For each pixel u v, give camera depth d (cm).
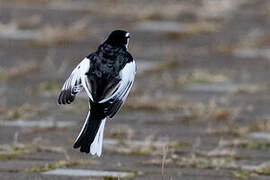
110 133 1341
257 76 1773
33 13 2306
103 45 904
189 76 1764
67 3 2439
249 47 2012
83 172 1125
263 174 1134
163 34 2123
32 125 1401
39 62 1859
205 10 2333
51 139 1314
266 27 2194
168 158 1205
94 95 861
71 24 2194
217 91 1653
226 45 1998
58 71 1788
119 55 891
